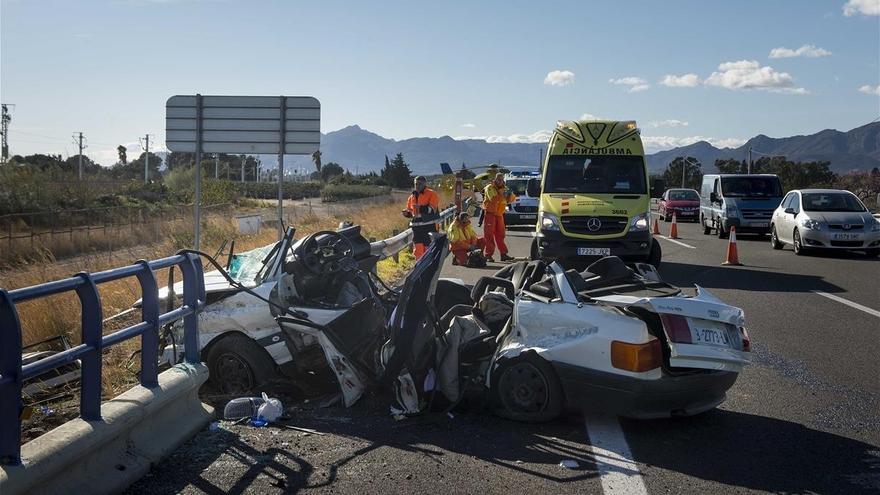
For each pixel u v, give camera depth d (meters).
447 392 6.42
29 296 4.22
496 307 6.96
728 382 6.13
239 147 12.94
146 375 5.52
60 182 33.56
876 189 51.09
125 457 4.93
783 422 6.30
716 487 4.90
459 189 26.03
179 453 5.40
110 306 10.63
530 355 6.12
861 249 19.16
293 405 6.66
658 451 5.57
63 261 18.33
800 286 14.05
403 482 4.93
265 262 7.21
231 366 6.95
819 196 20.55
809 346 9.09
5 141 78.12
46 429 6.03
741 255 19.84
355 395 6.52
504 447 5.63
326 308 6.84
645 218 15.71
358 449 5.56
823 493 4.84
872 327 10.21
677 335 5.82
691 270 16.55
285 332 6.71
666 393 5.83
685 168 93.81
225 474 5.03
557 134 17.09
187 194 42.97
